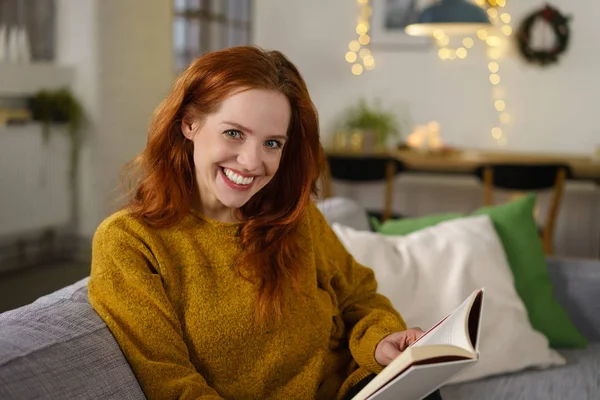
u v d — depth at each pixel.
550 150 5.40
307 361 1.32
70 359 1.05
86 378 1.05
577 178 4.36
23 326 1.09
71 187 4.93
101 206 4.92
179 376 1.15
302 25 5.95
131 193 1.30
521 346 1.89
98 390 1.05
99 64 4.81
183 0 5.33
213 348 1.22
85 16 4.80
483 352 1.83
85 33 4.81
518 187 4.22
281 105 1.20
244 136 1.19
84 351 1.08
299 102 1.26
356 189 5.58
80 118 4.86
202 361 1.22
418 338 1.28
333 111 5.91
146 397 1.14
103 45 4.82
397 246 1.96
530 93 5.41
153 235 1.22
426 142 5.18
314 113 1.31
